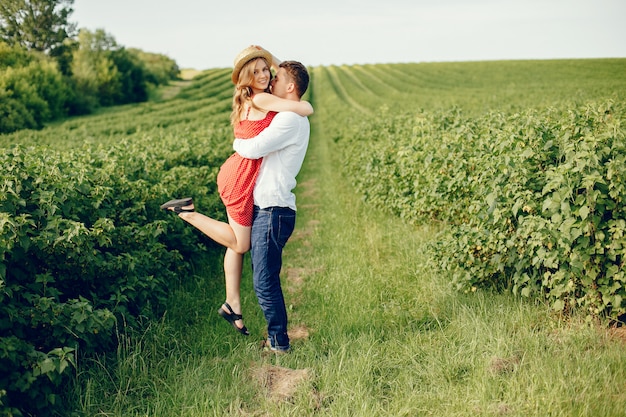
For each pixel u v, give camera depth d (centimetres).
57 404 289
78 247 347
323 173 1517
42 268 361
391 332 400
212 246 650
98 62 5753
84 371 327
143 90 6369
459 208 585
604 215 384
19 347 273
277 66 352
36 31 4306
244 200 347
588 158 372
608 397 277
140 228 464
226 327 416
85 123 3691
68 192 393
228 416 292
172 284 508
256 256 354
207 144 1055
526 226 397
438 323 399
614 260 365
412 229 714
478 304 427
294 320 448
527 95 2994
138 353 350
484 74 6744
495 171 443
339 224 807
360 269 562
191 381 325
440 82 6419
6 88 3816
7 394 266
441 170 632
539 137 433
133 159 621
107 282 397
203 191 686
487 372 315
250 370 346
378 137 1207
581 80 4544
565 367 306
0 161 377
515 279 414
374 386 318
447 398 298
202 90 6906
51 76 4300
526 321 385
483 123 706
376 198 865
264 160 345
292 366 352
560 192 370
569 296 389
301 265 621
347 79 7831
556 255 372
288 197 351
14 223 307
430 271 492
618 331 364
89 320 320
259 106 333
